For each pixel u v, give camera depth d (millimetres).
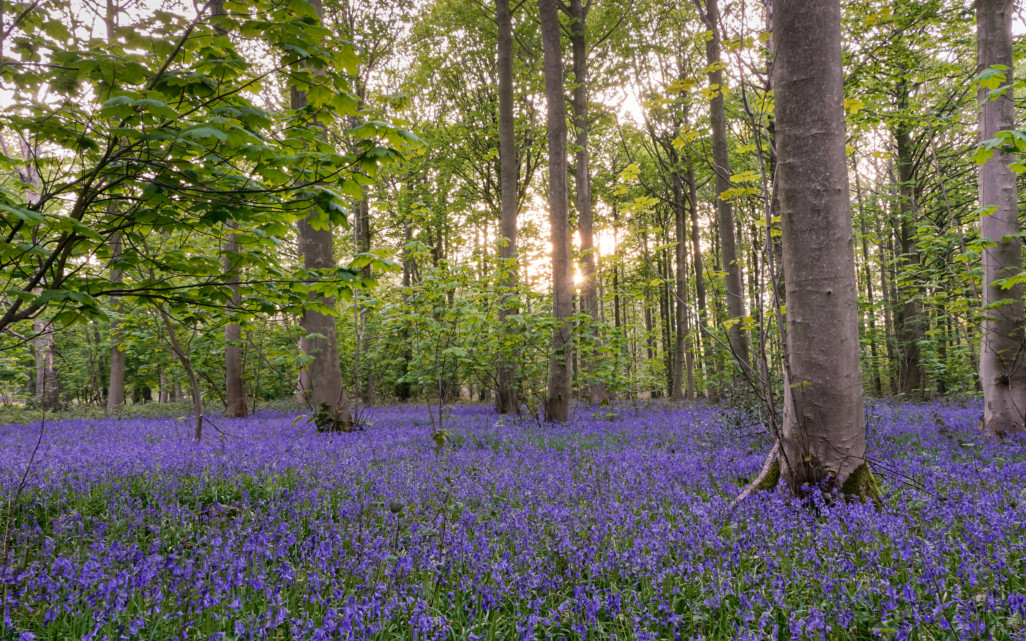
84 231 2939
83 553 3742
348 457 7191
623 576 3402
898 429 9359
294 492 5305
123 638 2562
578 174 20375
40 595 3037
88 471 5992
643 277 27188
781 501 4523
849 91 13648
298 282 4043
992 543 3631
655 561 3396
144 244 3783
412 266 21016
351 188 3693
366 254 4012
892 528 3801
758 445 7789
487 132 21578
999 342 8711
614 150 25797
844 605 2928
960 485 5301
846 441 4855
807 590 3117
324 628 2543
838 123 4945
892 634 2660
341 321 16188
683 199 21797
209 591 2980
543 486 5441
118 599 2834
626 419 12789
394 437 9594
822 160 4902
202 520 4793
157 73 3070
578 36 19984
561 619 2861
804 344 4988
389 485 5586
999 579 3105
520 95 22125
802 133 4949
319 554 3555
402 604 2828
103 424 13297
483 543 3805
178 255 3701
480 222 28109
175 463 6574
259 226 4113
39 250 2914
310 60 3270
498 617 2949
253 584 3100
